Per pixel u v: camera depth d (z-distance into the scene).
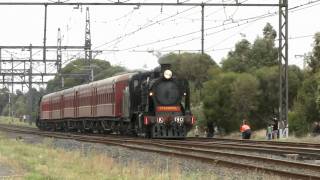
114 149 79.94
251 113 163.12
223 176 49.25
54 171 50.94
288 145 85.38
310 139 103.62
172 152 68.31
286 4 107.94
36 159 64.75
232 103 160.12
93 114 136.75
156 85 102.12
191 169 54.59
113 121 121.81
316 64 147.00
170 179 47.03
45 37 123.88
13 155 68.50
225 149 77.38
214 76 172.75
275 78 164.88
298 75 176.00
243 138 113.81
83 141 101.00
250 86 160.12
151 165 58.47
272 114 164.88
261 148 74.19
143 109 103.38
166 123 100.75
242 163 55.34
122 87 113.62
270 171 48.38
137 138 105.88
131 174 49.34
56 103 180.38
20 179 44.25
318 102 131.12
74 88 159.12
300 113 142.12
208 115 159.38
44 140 103.62
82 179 45.62
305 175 44.09
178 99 103.00
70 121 164.12
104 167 55.00
